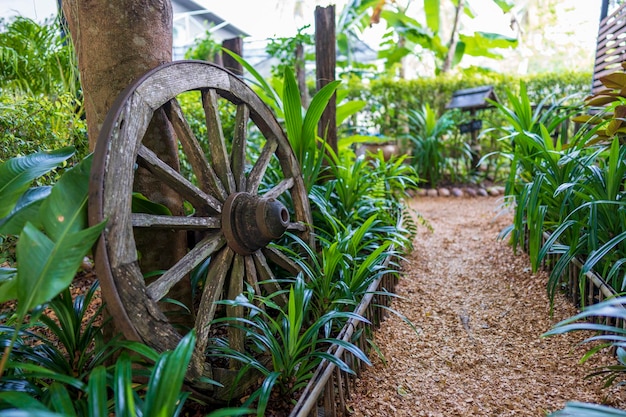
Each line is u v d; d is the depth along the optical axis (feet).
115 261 3.88
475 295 8.40
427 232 12.89
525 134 8.14
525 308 7.62
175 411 3.56
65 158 4.65
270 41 16.56
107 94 5.10
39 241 3.37
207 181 5.44
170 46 5.50
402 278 9.23
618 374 4.86
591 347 6.17
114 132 4.03
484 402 5.25
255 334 4.88
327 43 9.68
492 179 20.35
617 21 10.92
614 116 7.16
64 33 10.46
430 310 7.83
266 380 4.31
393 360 6.18
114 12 4.97
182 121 5.09
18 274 3.26
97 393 3.03
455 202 17.34
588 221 6.65
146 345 3.94
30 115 6.94
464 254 10.73
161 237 5.39
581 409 3.01
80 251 3.48
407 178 10.54
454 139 20.67
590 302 6.61
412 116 20.75
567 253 6.70
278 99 9.57
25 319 6.43
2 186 4.14
